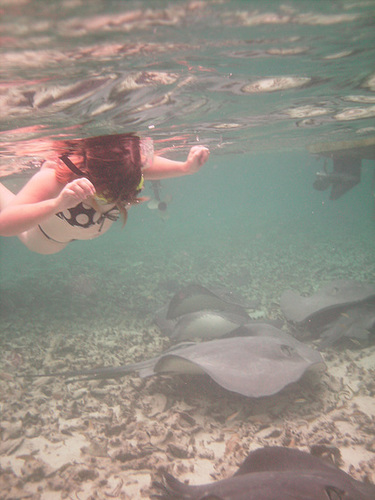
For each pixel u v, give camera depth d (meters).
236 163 25.41
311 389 3.36
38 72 2.35
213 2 1.79
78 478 2.39
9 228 1.26
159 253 12.27
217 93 3.73
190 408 3.09
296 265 8.94
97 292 7.30
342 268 8.21
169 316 4.51
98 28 1.87
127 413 3.10
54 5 1.58
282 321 4.78
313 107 4.92
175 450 2.58
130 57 2.36
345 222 17.53
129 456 2.55
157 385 3.46
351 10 2.11
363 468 2.34
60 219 1.56
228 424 2.93
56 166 1.39
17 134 3.91
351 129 7.14
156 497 1.75
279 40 2.46
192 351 3.17
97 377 3.56
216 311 4.37
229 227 19.30
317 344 4.28
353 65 3.18
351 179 6.81
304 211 27.97
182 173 1.76
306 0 1.93
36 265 12.23
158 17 1.86
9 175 7.56
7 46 1.94
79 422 3.05
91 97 3.03
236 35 2.28
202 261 10.31
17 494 2.29
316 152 6.63
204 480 2.36
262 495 1.50
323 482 1.54
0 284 8.48
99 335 5.10
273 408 3.06
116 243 16.78
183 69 2.82
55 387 3.62
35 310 6.31
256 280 7.81
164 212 7.37
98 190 1.40
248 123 5.86
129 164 1.42
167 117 4.36
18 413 3.20
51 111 3.22
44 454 2.69
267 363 2.96
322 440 2.60
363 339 4.09
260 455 1.87
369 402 3.19
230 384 2.69
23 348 4.65
